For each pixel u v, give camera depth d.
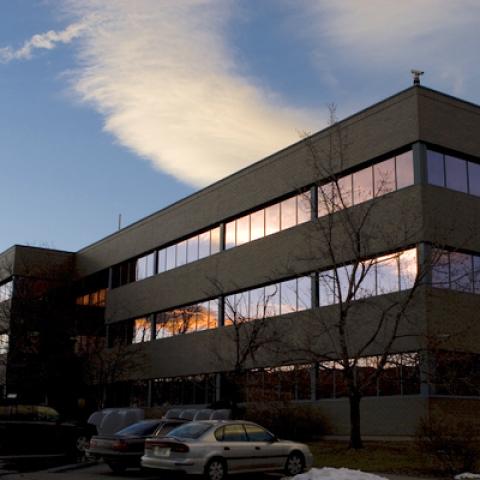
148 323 45.16
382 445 24.61
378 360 27.77
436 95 28.33
